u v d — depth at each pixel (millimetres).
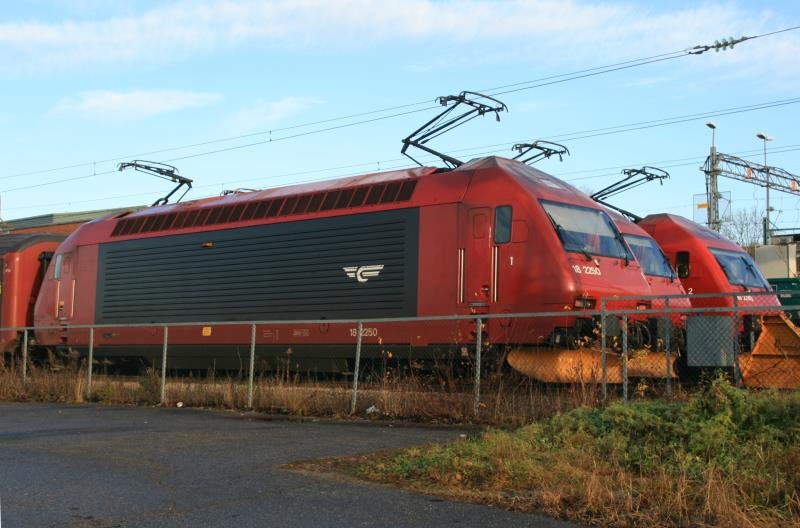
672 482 6410
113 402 15383
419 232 15422
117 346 20656
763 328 12125
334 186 17453
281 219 17797
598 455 7480
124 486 7371
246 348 17891
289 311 17234
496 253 14492
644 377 12008
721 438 7094
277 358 17172
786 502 5934
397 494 6809
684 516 5891
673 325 14109
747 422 7426
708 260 20234
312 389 12906
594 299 14039
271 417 12211
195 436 10297
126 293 20797
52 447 9703
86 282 21812
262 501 6676
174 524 6035
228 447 9336
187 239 19672
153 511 6434
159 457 8812
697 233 20766
